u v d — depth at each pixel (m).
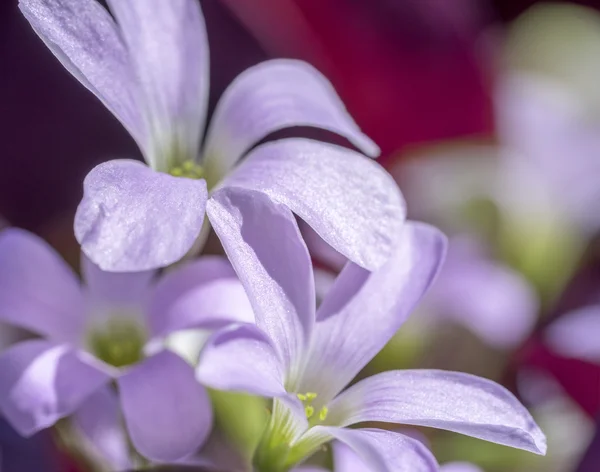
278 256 0.15
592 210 0.21
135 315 0.17
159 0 0.16
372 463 0.14
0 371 0.15
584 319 0.20
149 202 0.14
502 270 0.20
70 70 0.15
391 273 0.15
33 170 0.23
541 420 0.19
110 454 0.17
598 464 0.18
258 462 0.15
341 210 0.15
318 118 0.16
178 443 0.15
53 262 0.16
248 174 0.15
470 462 0.18
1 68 0.23
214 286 0.16
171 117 0.16
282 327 0.15
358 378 0.19
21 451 0.17
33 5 0.15
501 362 0.20
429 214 0.21
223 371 0.14
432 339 0.19
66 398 0.15
